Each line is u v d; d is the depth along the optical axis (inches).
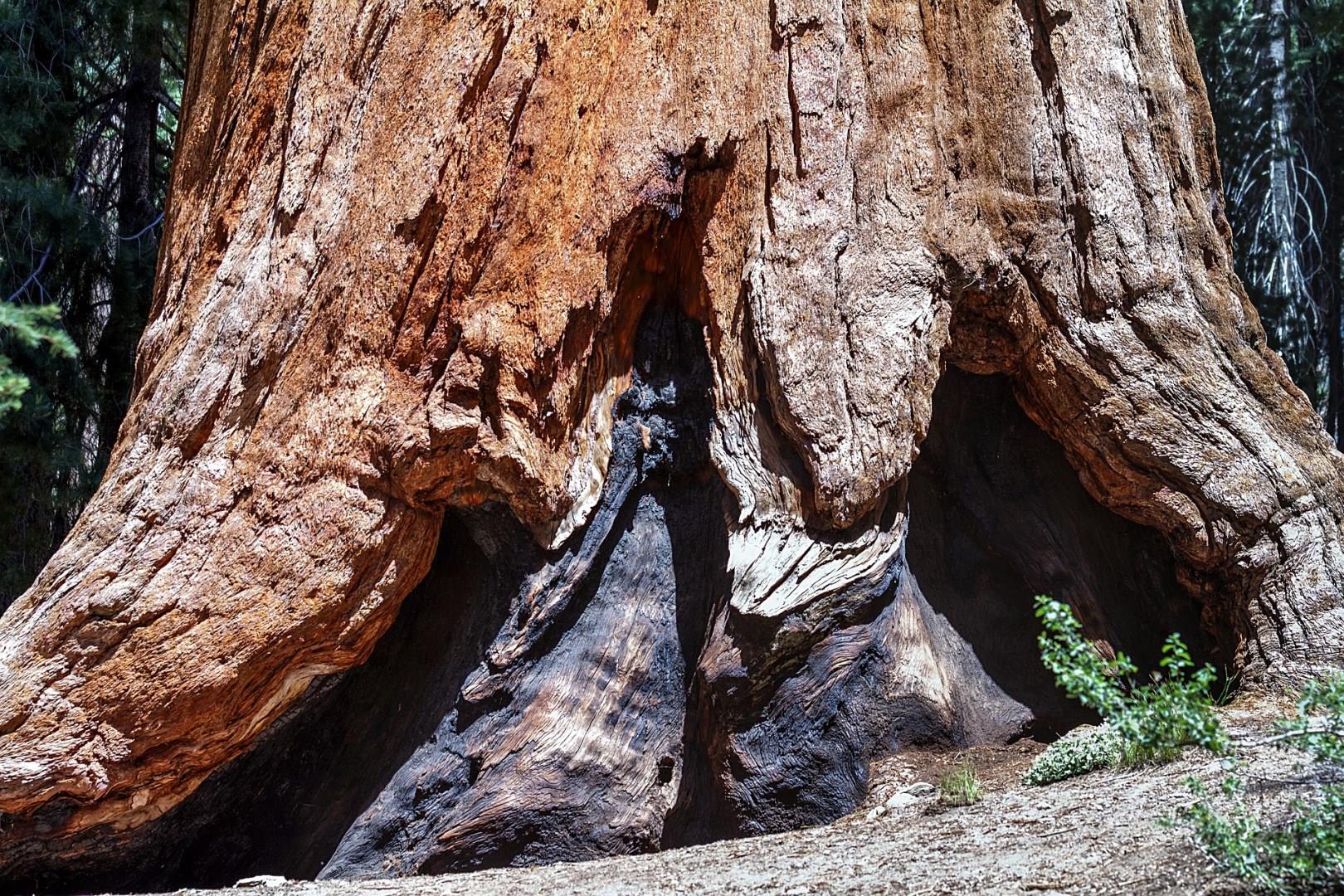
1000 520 332.8
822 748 288.4
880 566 296.4
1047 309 320.8
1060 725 307.6
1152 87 341.1
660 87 326.3
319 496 289.1
